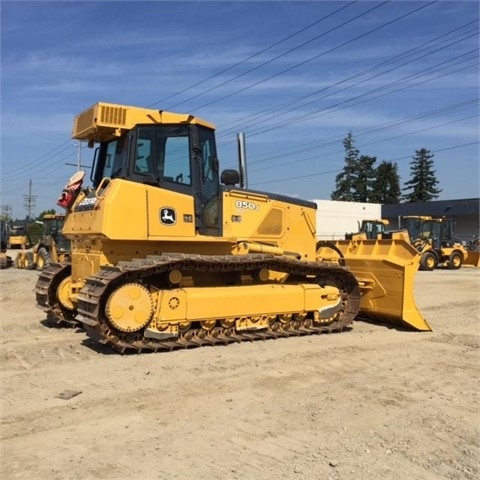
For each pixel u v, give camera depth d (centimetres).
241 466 416
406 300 983
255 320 859
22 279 2011
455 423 522
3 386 603
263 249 907
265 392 596
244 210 910
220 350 778
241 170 968
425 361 760
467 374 696
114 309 731
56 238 2388
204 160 870
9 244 4556
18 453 432
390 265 999
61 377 638
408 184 9644
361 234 2384
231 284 880
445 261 3056
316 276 970
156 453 436
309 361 736
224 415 523
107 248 786
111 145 877
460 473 418
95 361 711
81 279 855
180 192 834
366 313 1052
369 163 9394
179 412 528
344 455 441
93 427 487
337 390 613
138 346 750
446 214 5266
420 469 422
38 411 525
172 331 778
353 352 797
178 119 843
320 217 5400
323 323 941
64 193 883
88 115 830
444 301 1429
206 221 859
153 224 783
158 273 781
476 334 960
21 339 844
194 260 774
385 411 549
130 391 588
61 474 398
